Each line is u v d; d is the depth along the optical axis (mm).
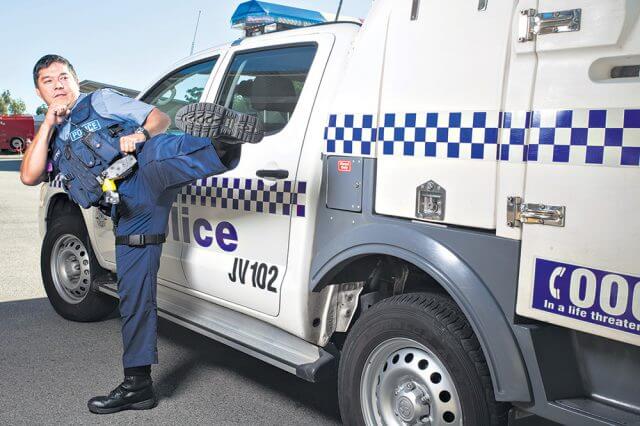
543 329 2203
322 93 3086
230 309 3572
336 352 3127
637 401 2102
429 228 2482
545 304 2127
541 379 2170
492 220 2277
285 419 3299
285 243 3113
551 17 2072
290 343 3215
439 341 2430
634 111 1904
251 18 3715
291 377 3850
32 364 3943
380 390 2689
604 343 2141
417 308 2506
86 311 4668
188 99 4012
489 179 2279
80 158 3090
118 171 3023
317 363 2973
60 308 4801
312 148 3025
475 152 2312
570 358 2225
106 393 3545
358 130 2742
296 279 3035
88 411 3324
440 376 2502
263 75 3479
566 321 2078
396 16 2629
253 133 2785
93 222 4414
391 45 2631
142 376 3312
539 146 2121
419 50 2516
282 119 3295
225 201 3424
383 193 2652
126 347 3277
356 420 2748
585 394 2232
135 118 3154
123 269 3205
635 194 1913
